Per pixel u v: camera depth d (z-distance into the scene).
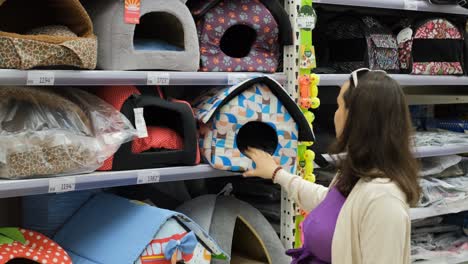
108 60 2.14
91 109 2.14
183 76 2.23
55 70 1.95
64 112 2.08
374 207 1.62
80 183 2.00
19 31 2.29
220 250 2.21
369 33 2.85
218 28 2.38
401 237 1.60
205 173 2.29
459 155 3.61
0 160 1.87
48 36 1.90
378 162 1.68
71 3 2.03
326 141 2.87
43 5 2.20
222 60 2.39
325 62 3.03
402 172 1.67
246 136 2.58
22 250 1.93
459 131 3.45
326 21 3.03
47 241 2.05
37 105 2.05
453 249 3.29
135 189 2.71
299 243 2.58
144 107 2.34
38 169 1.92
